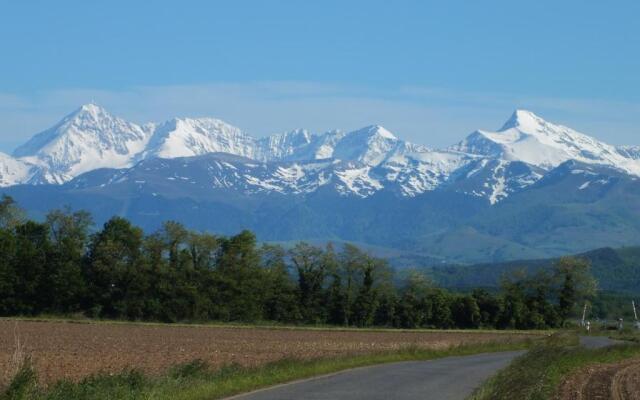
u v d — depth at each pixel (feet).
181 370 149.79
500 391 128.16
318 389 140.46
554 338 284.82
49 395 110.32
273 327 473.26
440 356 258.57
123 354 239.30
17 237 487.20
